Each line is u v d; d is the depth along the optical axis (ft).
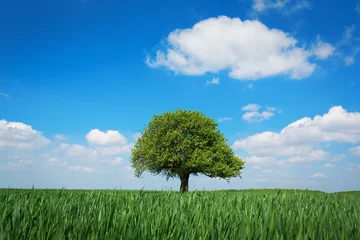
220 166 127.44
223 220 11.31
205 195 24.16
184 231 9.98
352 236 9.91
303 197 25.67
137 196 19.99
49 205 13.88
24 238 9.48
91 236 8.97
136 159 133.59
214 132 133.59
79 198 20.42
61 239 8.47
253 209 14.48
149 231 10.18
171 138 124.06
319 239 9.52
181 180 135.13
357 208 17.66
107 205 15.34
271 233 9.01
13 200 17.42
